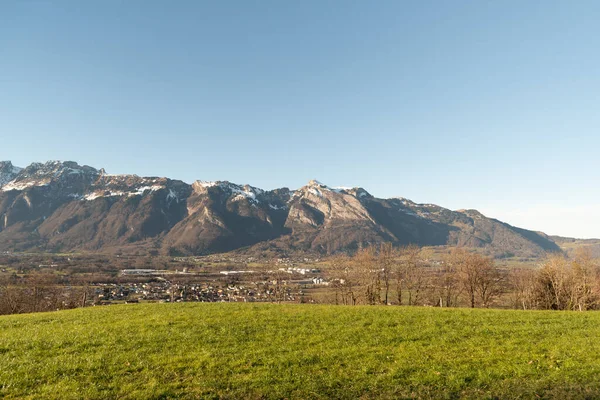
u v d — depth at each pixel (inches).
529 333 1095.0
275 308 1581.0
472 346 953.5
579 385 701.9
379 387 697.0
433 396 663.8
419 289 3063.5
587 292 2672.2
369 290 3107.8
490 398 656.4
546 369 780.0
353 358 851.4
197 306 1659.7
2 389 659.4
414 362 821.9
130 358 835.4
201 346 935.7
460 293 3132.4
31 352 877.2
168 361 815.7
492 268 3009.4
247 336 1041.5
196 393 659.4
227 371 763.4
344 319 1284.4
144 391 658.2
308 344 964.6
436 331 1110.4
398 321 1253.1
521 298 3120.1
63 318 1357.0
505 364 808.3
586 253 2906.0
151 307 1619.1
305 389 681.0
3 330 1152.2
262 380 716.7
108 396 642.8
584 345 956.0
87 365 784.9
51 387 671.1
